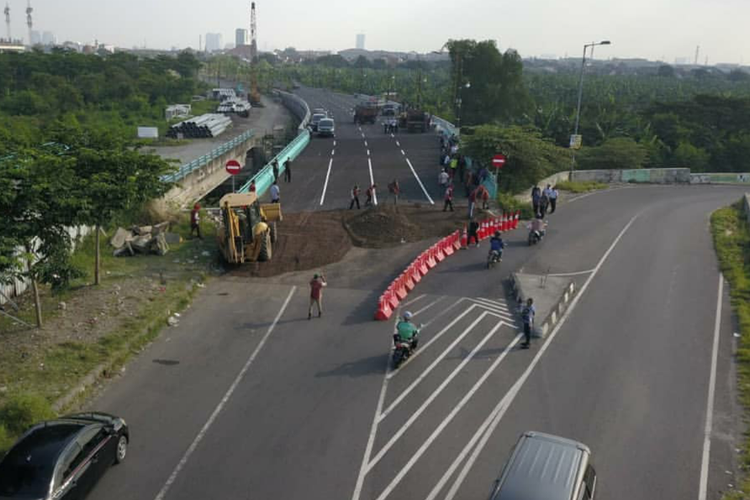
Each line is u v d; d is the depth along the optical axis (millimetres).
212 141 71375
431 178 43312
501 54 95688
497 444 14172
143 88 109938
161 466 13188
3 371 16406
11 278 17719
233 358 18234
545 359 18453
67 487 11266
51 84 93188
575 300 23375
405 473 13102
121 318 20094
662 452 14039
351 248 28703
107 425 13039
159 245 26891
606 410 15734
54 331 18844
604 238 32062
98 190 18891
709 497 12570
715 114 84938
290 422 14922
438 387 16656
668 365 18281
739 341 19969
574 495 10625
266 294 23359
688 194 46125
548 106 103438
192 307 22047
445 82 175625
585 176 51281
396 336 17812
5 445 13172
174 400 15859
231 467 13195
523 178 41062
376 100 112125
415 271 24875
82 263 24609
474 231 29734
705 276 26359
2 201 16219
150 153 23906
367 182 41938
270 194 36969
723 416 15578
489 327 20609
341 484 12719
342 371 17500
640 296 23891
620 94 153625
